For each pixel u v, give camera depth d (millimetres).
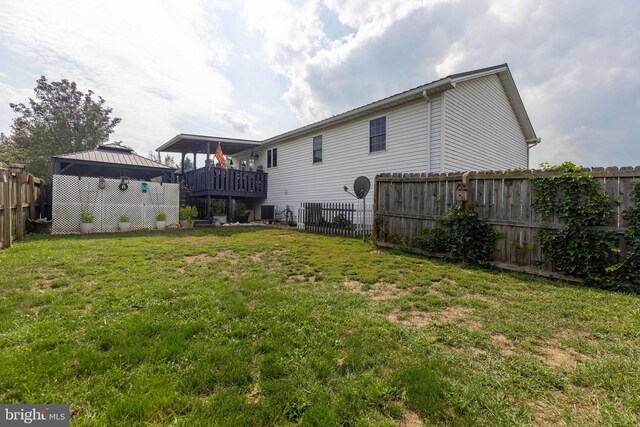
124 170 14414
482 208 5184
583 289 3807
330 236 8938
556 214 4367
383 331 2461
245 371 1845
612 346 2246
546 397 1676
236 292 3410
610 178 3941
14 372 1745
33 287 3436
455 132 8977
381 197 6879
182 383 1714
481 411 1546
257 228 11758
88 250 5762
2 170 5805
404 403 1605
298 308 2926
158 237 8344
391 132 9812
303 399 1604
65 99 23000
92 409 1498
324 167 12406
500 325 2635
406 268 4832
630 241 3752
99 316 2627
